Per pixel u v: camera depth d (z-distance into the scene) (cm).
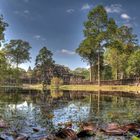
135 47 8625
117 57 8188
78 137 912
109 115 1533
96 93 4456
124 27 8588
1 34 3862
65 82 8850
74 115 1525
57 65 12106
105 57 8394
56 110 1781
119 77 9488
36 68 12094
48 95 3753
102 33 6756
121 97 3250
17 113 1580
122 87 6556
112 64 8294
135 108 1927
